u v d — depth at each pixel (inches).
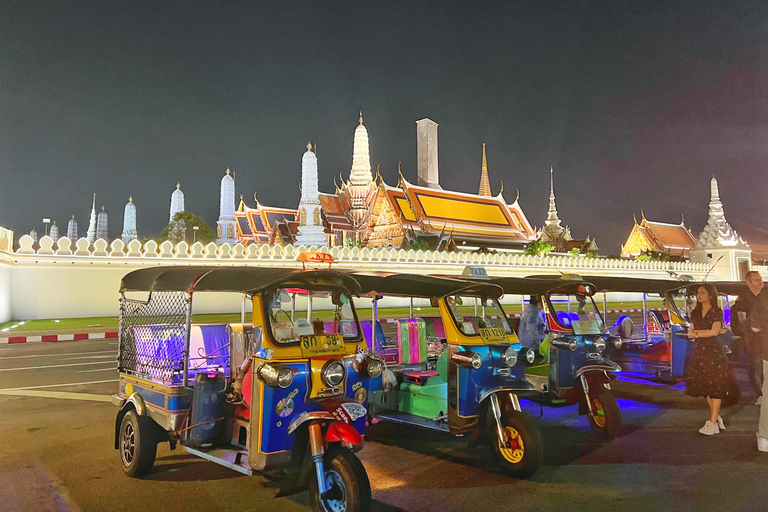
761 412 246.5
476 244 2015.3
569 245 2504.9
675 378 360.8
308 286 192.2
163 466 227.9
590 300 301.0
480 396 219.3
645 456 241.9
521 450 214.8
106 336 733.3
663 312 470.0
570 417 319.6
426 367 291.3
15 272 874.8
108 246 951.0
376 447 261.4
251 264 1074.1
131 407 223.3
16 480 211.6
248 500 192.2
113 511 182.1
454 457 245.1
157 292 223.5
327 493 164.4
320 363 173.6
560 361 272.5
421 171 2295.8
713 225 2267.5
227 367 231.3
